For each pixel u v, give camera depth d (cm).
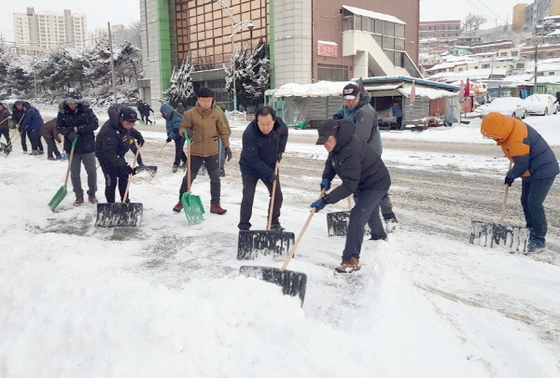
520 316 345
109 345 257
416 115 2511
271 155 513
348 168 396
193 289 343
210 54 3784
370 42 3325
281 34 3056
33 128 1295
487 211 654
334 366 256
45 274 367
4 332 289
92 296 308
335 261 460
